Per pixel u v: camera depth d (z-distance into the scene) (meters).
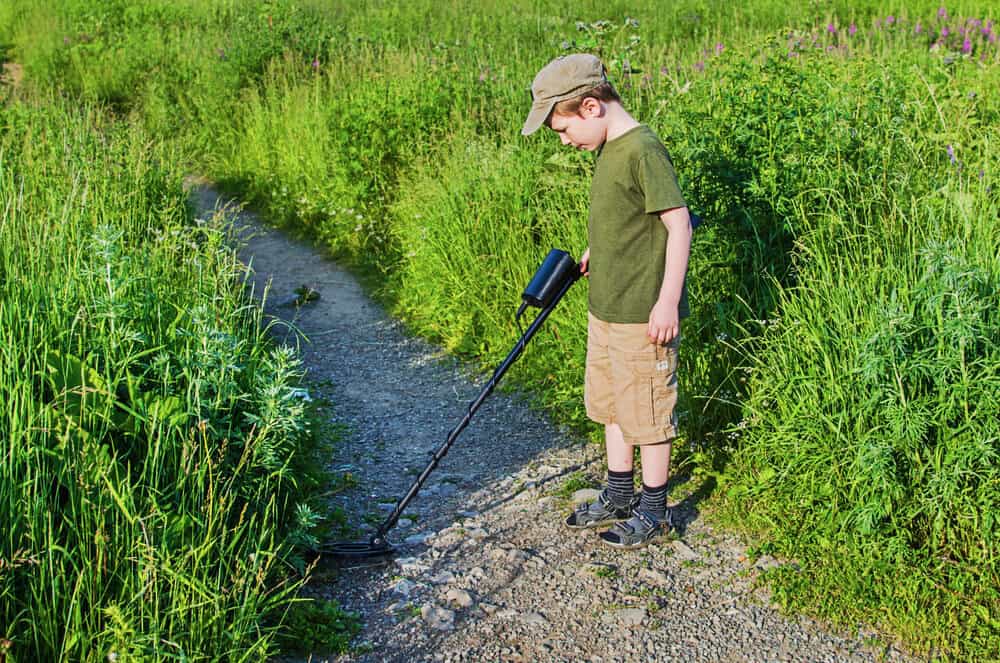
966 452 3.16
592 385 3.65
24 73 14.95
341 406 5.16
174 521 2.96
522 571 3.49
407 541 3.72
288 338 6.21
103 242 3.71
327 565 3.50
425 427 4.87
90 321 3.58
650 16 13.59
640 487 4.01
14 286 3.73
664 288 3.23
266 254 8.26
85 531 2.84
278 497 3.64
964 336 3.18
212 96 11.91
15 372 3.17
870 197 4.34
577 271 3.68
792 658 2.98
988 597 3.09
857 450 3.38
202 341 3.53
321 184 8.66
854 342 3.55
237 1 16.22
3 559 2.55
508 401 5.11
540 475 4.26
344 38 12.45
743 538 3.61
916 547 3.31
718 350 4.30
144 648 2.62
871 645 3.01
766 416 3.83
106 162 7.07
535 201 6.14
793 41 6.10
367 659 3.02
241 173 10.48
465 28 13.76
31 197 5.61
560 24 13.23
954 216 4.16
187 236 5.51
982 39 9.62
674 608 3.24
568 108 3.26
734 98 4.72
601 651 3.04
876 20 10.54
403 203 7.41
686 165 4.60
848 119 4.59
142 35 15.49
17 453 2.87
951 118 5.54
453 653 3.05
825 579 3.30
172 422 3.21
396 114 8.24
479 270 5.98
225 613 2.83
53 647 2.61
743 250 4.38
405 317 6.57
